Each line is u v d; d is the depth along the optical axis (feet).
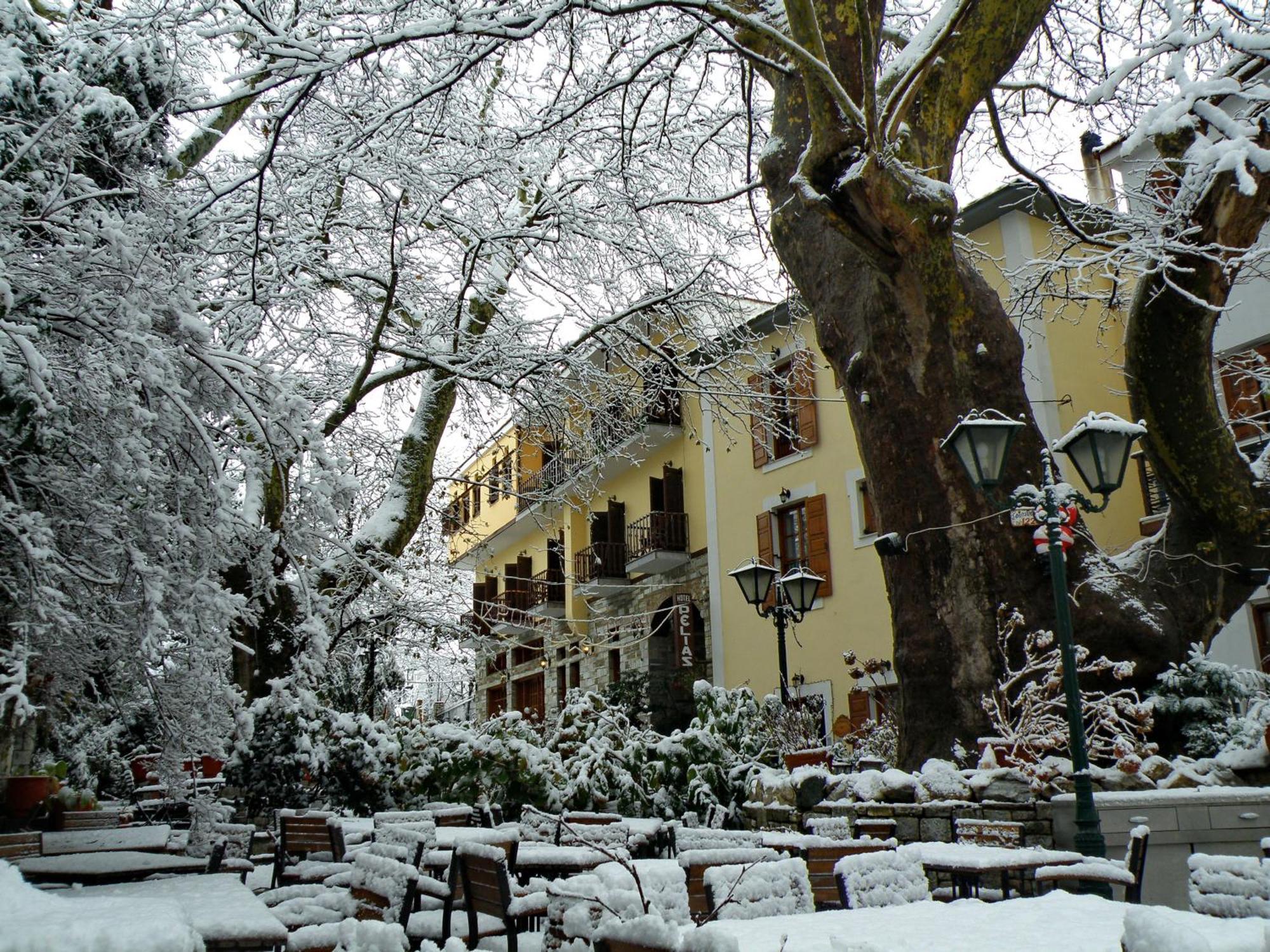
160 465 15.34
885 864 13.64
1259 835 22.22
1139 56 31.91
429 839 18.88
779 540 60.13
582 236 41.09
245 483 20.72
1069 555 27.91
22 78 15.70
